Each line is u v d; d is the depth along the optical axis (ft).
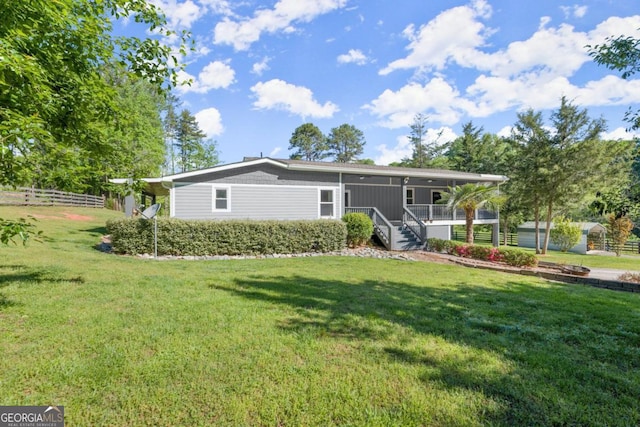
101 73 15.65
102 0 13.00
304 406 7.82
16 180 13.56
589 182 53.62
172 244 32.89
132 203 45.06
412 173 51.01
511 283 23.56
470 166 117.91
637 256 64.85
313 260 32.40
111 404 7.66
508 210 80.59
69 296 15.24
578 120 55.06
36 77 10.55
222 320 13.25
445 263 34.37
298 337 11.82
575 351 11.39
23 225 11.37
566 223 70.69
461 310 15.97
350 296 17.97
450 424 7.37
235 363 9.74
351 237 43.11
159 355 10.03
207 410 7.58
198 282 19.90
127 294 16.25
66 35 12.40
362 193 57.82
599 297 19.60
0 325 11.51
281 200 43.96
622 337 12.79
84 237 39.11
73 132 14.08
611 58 16.14
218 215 40.19
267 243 36.29
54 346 10.26
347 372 9.45
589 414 7.78
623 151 51.01
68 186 15.69
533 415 7.69
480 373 9.62
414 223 50.67
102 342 10.70
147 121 91.66
